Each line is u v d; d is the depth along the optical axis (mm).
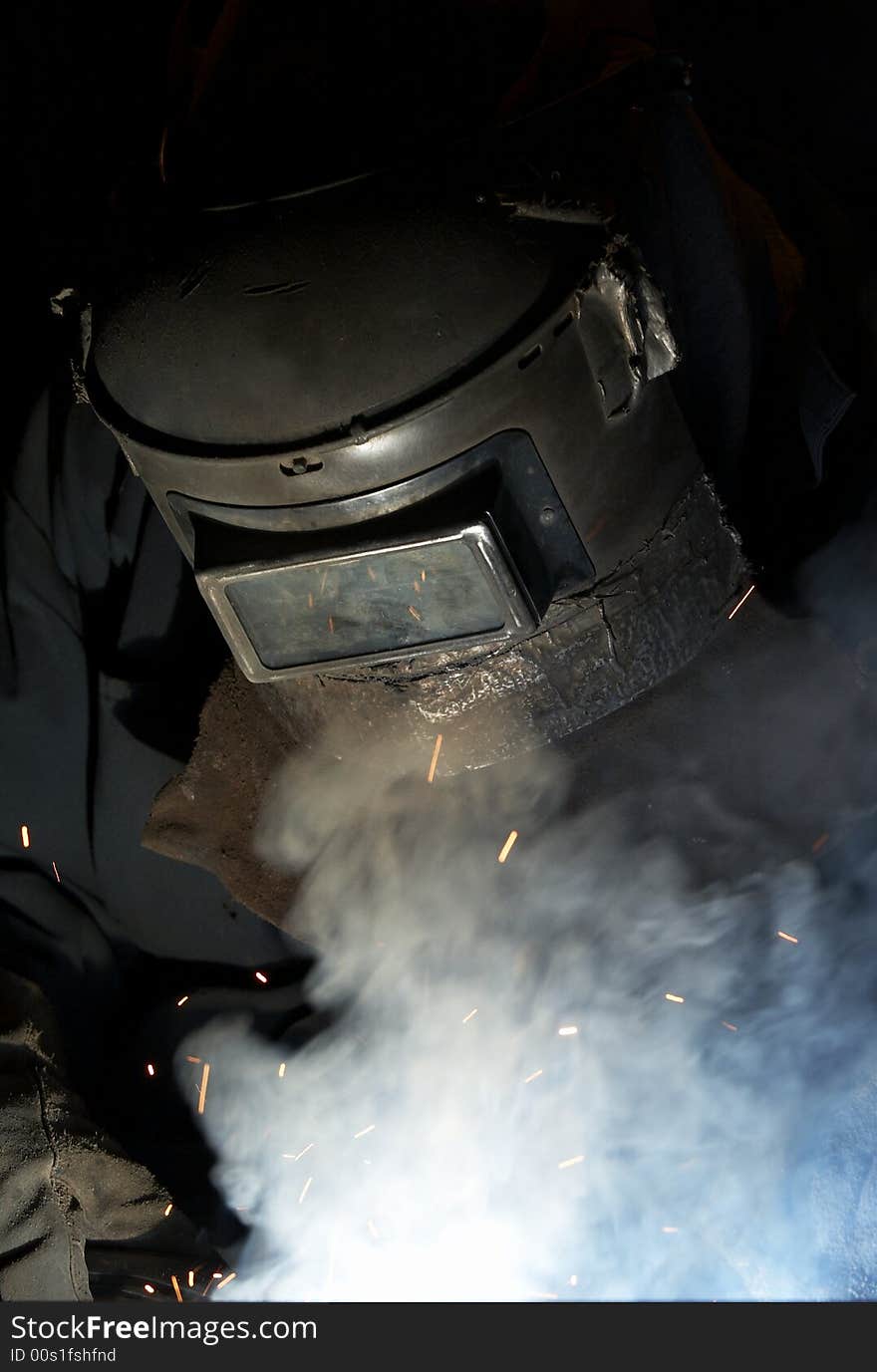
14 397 2027
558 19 1485
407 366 1296
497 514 1345
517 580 1361
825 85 2092
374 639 1429
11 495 1949
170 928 1997
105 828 1941
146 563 1951
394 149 1350
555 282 1336
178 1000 1954
